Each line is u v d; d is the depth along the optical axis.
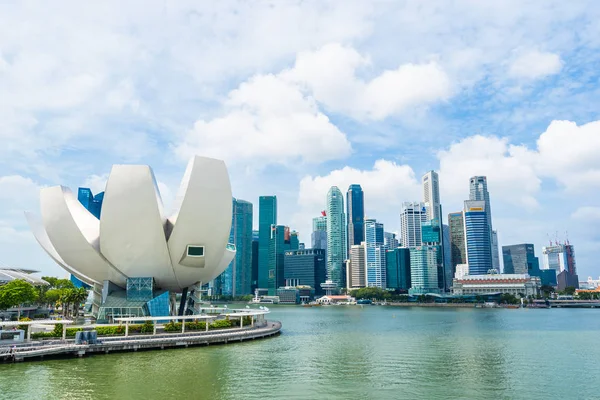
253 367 42.41
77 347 45.34
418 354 53.97
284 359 47.22
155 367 41.19
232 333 59.19
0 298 70.06
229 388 34.81
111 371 39.22
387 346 61.62
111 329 53.28
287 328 95.19
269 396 33.06
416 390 35.78
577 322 120.19
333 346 60.53
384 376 40.50
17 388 33.50
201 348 52.44
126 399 31.41
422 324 111.50
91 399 31.22
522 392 35.72
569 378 40.72
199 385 35.34
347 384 37.19
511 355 53.97
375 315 167.12
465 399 33.56
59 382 35.25
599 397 34.50
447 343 66.19
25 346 44.97
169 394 32.81
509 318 142.75
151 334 55.06
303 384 36.81
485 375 41.59
